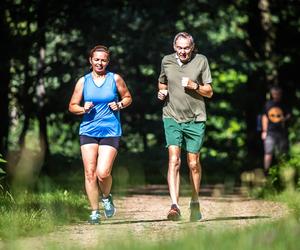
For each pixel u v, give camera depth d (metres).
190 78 19.38
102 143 18.86
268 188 29.53
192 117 19.50
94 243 14.53
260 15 56.84
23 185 25.20
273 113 37.16
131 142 68.69
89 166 18.83
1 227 16.02
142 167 52.66
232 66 54.81
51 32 45.56
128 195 30.48
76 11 45.00
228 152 69.00
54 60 52.34
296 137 69.44
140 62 51.16
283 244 11.35
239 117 65.81
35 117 48.75
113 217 20.55
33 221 16.92
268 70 55.72
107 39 46.75
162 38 50.72
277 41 58.53
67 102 48.16
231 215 20.33
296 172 28.61
